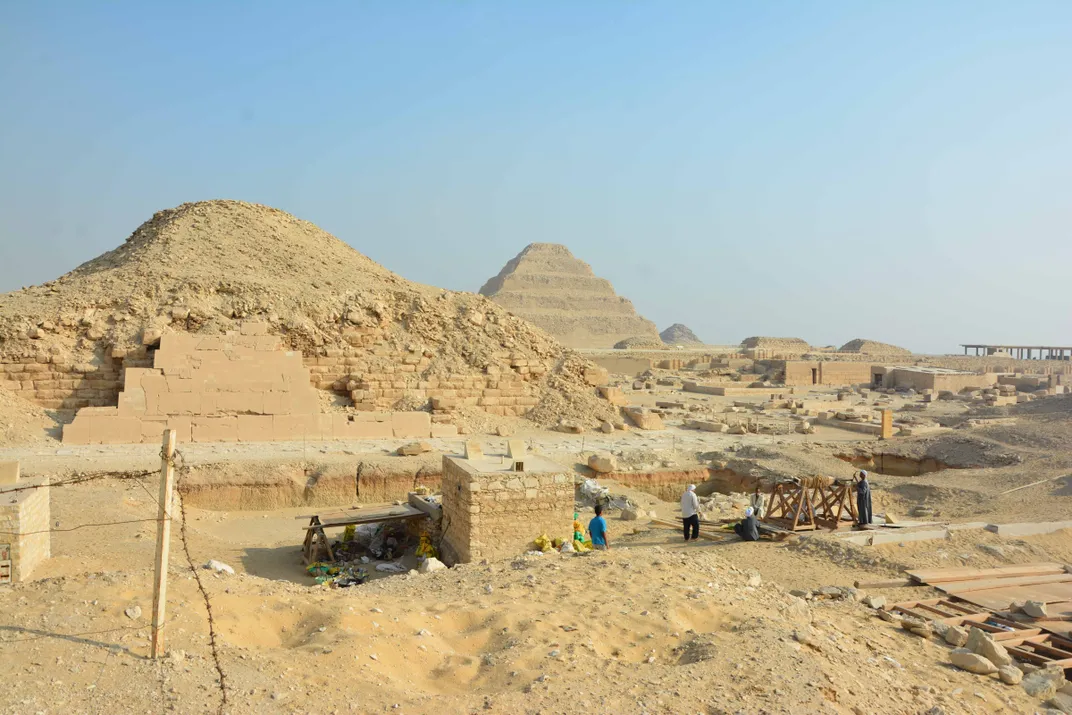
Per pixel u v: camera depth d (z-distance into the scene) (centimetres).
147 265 3325
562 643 902
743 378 7338
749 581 1268
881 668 940
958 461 2767
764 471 2603
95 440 2630
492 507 1627
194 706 673
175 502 1973
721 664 853
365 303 3394
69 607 826
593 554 1380
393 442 2825
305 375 2944
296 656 797
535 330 3759
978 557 1547
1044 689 951
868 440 3216
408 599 1070
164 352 2823
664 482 2634
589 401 3472
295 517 2047
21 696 659
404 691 757
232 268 3431
